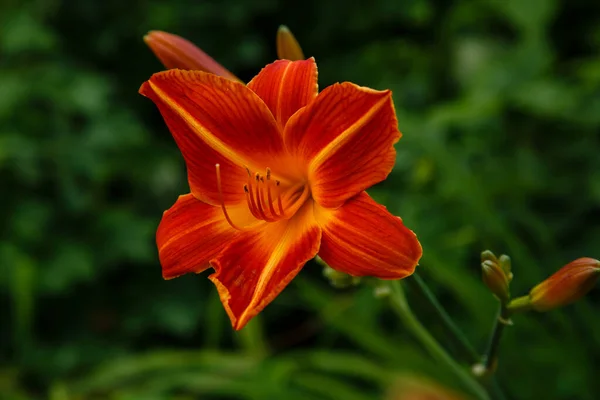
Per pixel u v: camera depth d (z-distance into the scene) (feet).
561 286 1.83
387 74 3.83
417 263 1.72
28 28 3.78
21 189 3.65
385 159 1.74
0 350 3.62
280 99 1.82
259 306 1.75
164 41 1.97
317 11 3.99
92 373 3.51
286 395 2.53
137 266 3.77
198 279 3.79
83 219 3.70
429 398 2.57
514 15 3.29
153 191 3.99
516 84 3.22
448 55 3.79
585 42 3.71
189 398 2.79
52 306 3.70
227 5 3.92
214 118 1.84
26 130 3.66
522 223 2.93
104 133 3.76
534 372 2.60
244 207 1.88
